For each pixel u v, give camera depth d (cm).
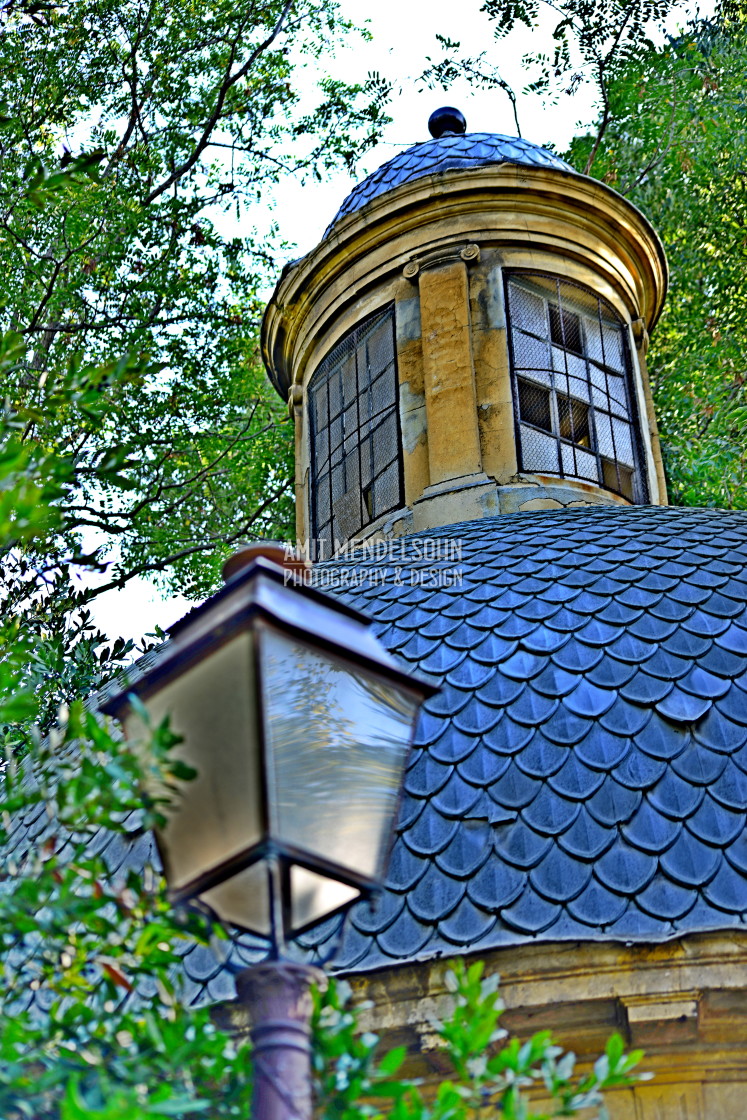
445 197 1240
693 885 619
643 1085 593
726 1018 588
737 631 752
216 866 361
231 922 378
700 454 1645
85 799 393
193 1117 385
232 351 1498
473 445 1134
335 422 1263
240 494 1692
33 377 1219
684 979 582
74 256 1415
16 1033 374
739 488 1634
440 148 1334
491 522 997
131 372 495
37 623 926
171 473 1598
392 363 1220
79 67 1497
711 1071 593
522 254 1233
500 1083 413
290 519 1694
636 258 1299
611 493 1167
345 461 1233
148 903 404
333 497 1233
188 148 1580
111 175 1438
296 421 1316
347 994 411
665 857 633
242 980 357
